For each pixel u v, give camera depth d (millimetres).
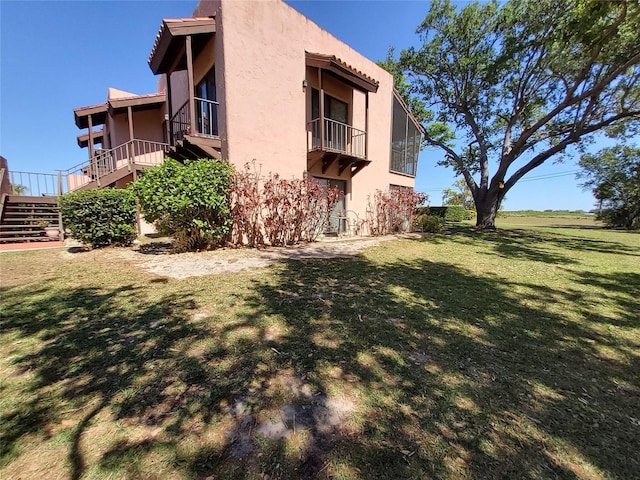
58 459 1332
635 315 3307
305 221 8039
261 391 1827
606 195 23672
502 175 14742
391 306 3330
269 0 7348
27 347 2289
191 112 6590
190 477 1254
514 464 1373
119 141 12344
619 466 1381
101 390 1805
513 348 2496
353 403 1750
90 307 3088
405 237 10430
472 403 1787
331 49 9312
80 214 6602
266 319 2852
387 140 12344
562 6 11172
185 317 2859
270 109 7496
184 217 5973
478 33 14039
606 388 1992
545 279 4883
